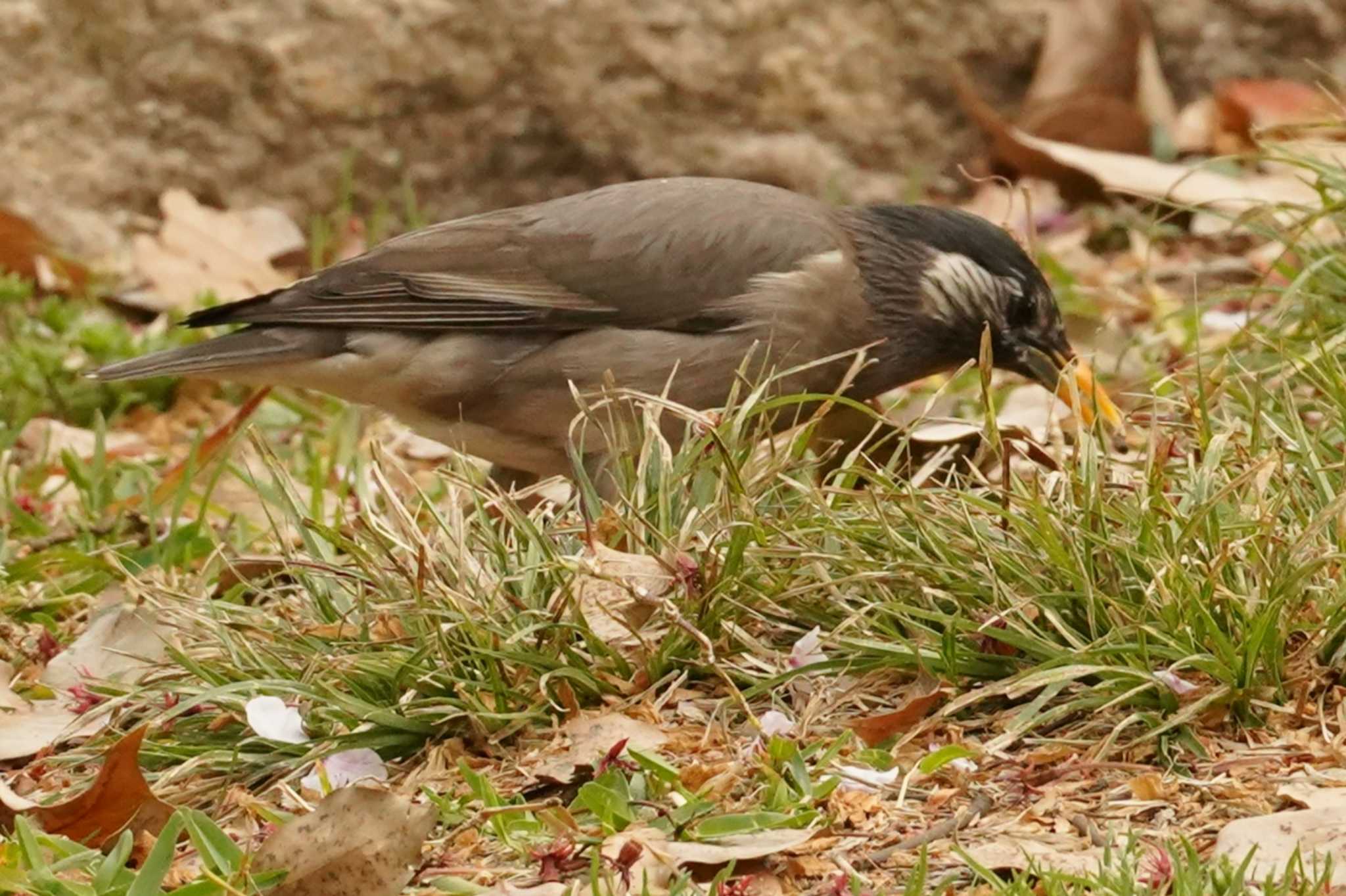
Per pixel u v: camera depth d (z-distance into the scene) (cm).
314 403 1301
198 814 676
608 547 829
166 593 848
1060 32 1639
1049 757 707
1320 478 798
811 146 1631
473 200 1609
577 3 1594
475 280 1038
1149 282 1257
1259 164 1594
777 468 848
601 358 1033
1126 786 687
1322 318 1042
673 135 1620
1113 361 1238
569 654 768
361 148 1589
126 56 1559
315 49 1573
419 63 1586
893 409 1168
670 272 1037
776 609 800
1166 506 768
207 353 1047
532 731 754
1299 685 728
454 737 761
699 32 1612
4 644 921
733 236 1047
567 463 1062
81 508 1093
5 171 1535
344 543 830
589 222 1048
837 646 777
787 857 652
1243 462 826
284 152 1582
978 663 753
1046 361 1121
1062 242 1501
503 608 784
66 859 671
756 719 736
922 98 1655
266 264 1505
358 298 1041
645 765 692
